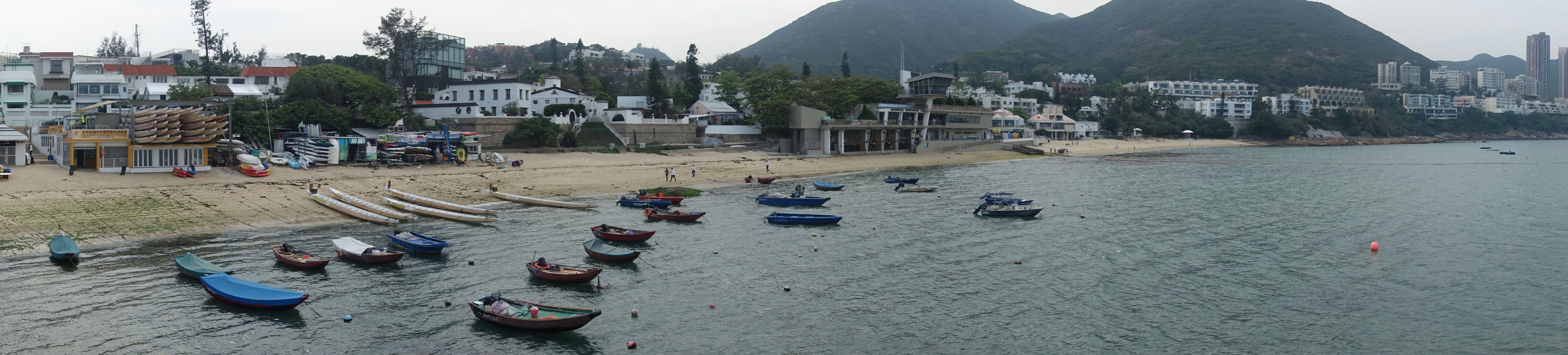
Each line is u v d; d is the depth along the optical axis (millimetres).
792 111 143375
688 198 86125
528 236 60281
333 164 89938
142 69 134500
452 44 170000
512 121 118938
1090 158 163000
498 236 60094
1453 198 90062
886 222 70125
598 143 125875
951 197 88938
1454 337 39125
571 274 46312
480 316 39312
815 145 142750
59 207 60938
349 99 112562
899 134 159250
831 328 39750
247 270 47500
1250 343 38094
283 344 36094
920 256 55469
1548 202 87000
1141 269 52000
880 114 155000
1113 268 52281
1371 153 195250
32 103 112625
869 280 48719
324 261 48156
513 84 139500
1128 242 61156
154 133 75688
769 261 53719
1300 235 64250
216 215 62438
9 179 68500
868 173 121188
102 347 34781
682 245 58500
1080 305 43812
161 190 69312
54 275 44938
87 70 124125
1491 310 43250
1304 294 46312
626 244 58531
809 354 36312
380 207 68188
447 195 79375
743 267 51656
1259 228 67750
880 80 160750
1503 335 39312
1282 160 161625
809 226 67500
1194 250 58188
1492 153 199375
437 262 51250
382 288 44938
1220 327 40250
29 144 87875
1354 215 76062
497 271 49125
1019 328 39906
